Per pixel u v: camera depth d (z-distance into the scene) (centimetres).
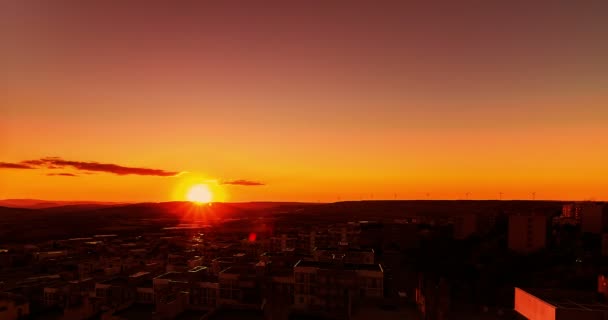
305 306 8738
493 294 10631
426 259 16288
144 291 9244
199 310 7006
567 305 4328
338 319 6147
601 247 14788
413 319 5684
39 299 9688
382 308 6272
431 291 4666
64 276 12669
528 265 13588
